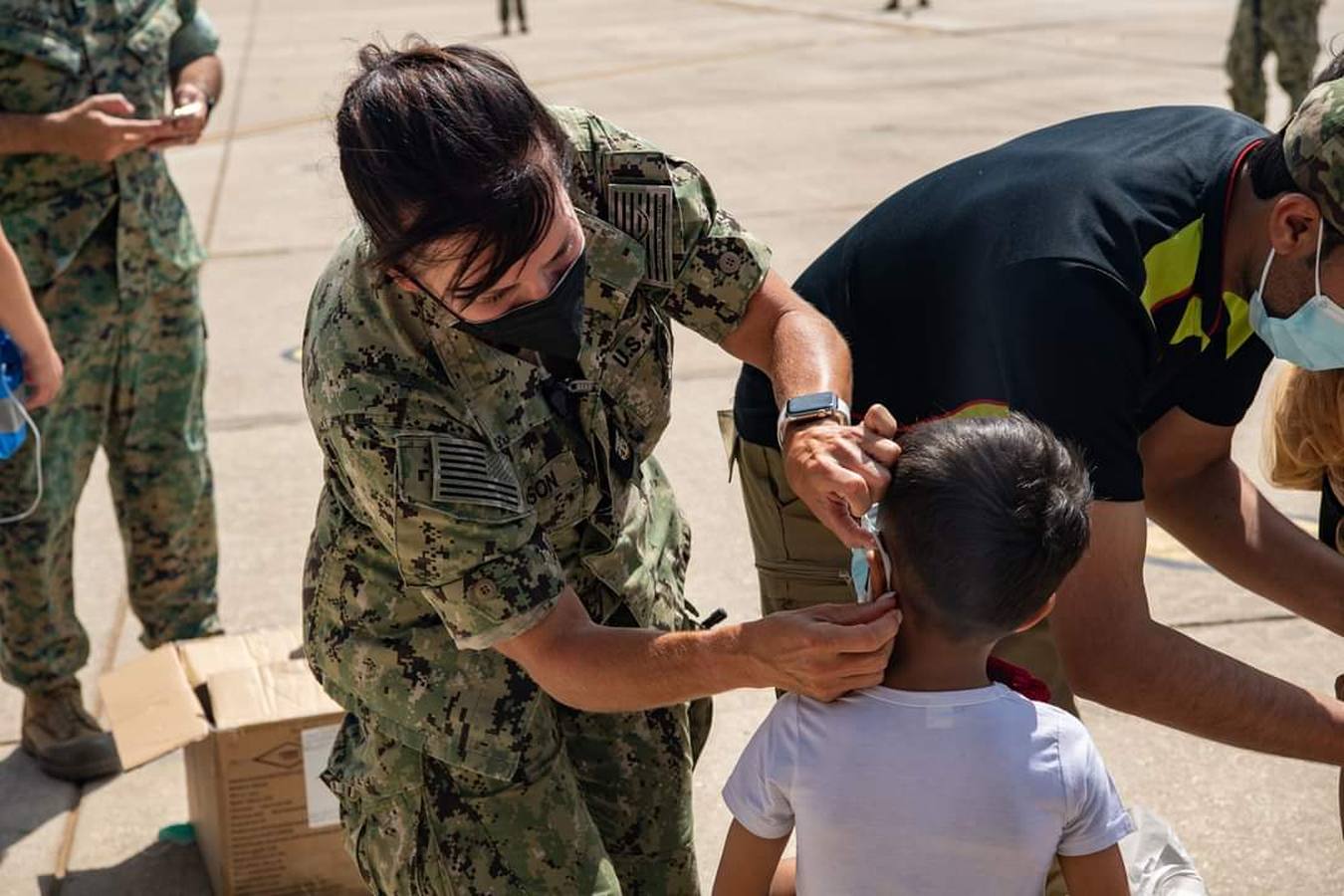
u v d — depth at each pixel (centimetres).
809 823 192
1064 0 1931
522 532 190
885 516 187
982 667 191
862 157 987
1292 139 196
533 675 196
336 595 211
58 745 354
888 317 238
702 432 550
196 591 379
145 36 345
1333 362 207
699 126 1138
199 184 1009
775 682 184
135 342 354
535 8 2227
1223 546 247
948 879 188
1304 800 330
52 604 352
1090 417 201
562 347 186
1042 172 218
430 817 210
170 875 319
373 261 177
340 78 190
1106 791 189
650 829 236
